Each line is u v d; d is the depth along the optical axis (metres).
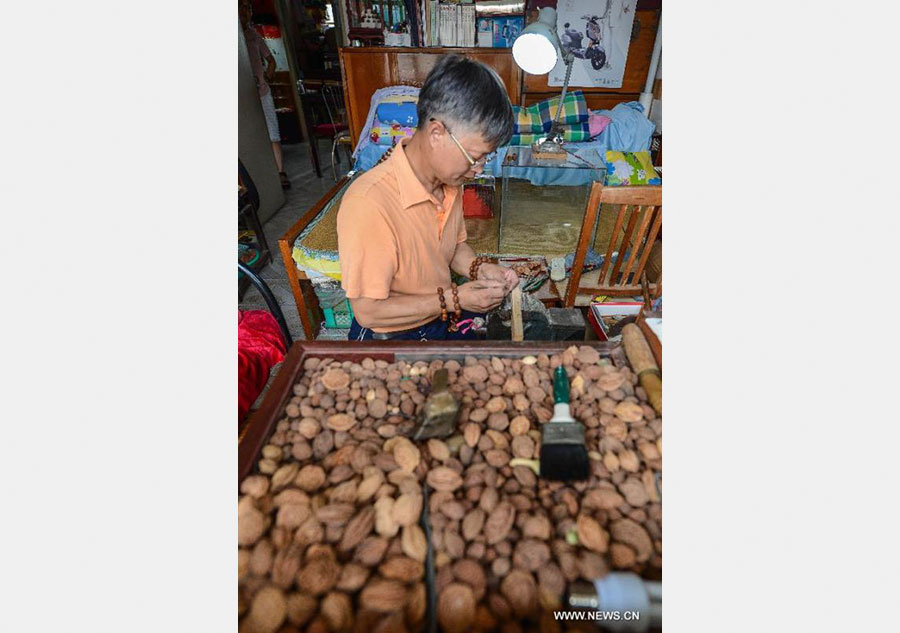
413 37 2.96
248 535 0.46
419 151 0.97
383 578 0.42
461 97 0.81
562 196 2.24
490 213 2.19
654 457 0.53
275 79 5.55
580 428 0.54
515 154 2.22
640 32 2.81
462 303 1.04
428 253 1.11
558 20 2.79
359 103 2.98
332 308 1.96
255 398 1.06
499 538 0.45
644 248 1.57
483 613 0.40
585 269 1.79
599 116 2.71
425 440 0.56
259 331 1.20
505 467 0.53
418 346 0.70
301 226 1.87
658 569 0.44
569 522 0.47
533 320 1.15
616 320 1.30
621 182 2.44
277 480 0.51
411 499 0.48
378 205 0.96
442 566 0.43
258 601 0.41
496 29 2.91
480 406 0.61
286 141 5.92
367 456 0.54
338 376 0.65
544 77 3.00
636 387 0.63
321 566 0.43
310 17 5.41
